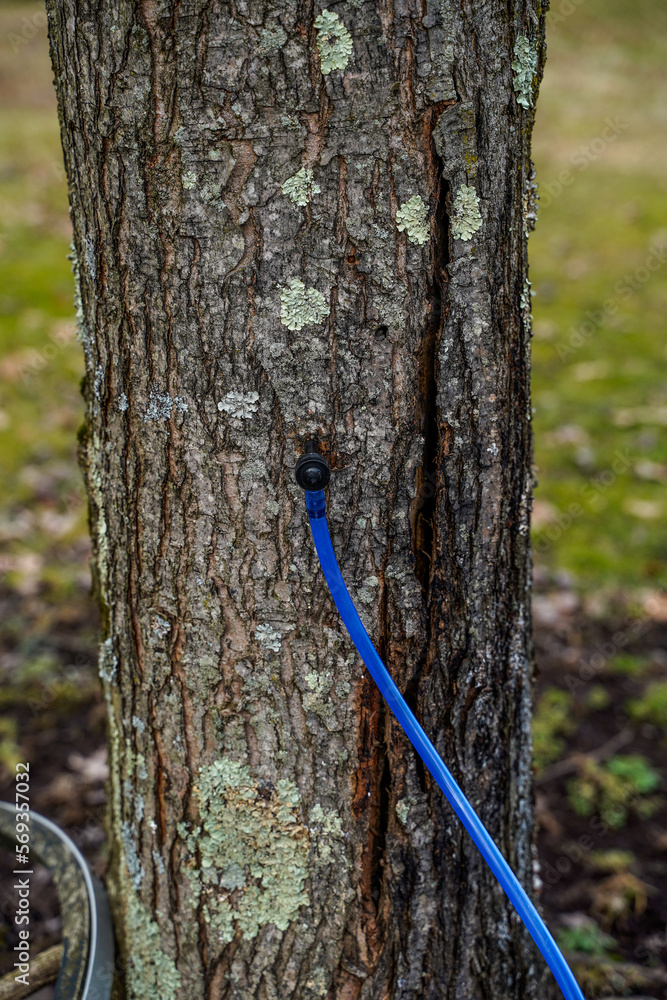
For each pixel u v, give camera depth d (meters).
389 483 1.17
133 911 1.52
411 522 1.20
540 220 7.34
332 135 1.04
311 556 1.19
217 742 1.32
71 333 5.15
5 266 6.00
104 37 1.05
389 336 1.12
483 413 1.20
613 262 6.51
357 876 1.32
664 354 5.19
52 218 6.86
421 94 1.04
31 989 1.54
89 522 1.50
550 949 1.18
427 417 1.18
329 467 1.15
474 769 1.39
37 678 2.96
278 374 1.12
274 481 1.17
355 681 1.24
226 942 1.40
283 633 1.24
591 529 3.77
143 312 1.15
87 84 1.09
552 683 2.99
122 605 1.35
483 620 1.32
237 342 1.12
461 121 1.06
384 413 1.14
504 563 1.33
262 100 1.02
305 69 1.01
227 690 1.28
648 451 4.27
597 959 1.98
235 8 0.99
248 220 1.07
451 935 1.41
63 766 2.63
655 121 9.77
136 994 1.53
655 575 3.49
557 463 4.22
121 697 1.42
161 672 1.33
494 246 1.15
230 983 1.43
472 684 1.34
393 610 1.23
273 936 1.38
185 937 1.43
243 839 1.35
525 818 1.57
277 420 1.14
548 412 4.64
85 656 3.08
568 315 5.77
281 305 1.10
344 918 1.35
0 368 4.78
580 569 3.53
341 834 1.31
